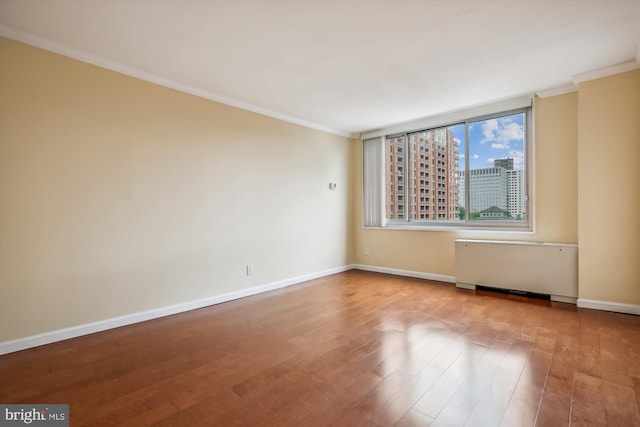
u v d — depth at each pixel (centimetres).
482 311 334
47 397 187
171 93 340
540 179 385
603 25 239
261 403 180
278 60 294
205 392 192
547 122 378
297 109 435
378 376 208
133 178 312
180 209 346
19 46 250
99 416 170
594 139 325
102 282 292
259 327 298
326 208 526
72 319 276
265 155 433
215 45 267
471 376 206
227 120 390
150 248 323
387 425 161
